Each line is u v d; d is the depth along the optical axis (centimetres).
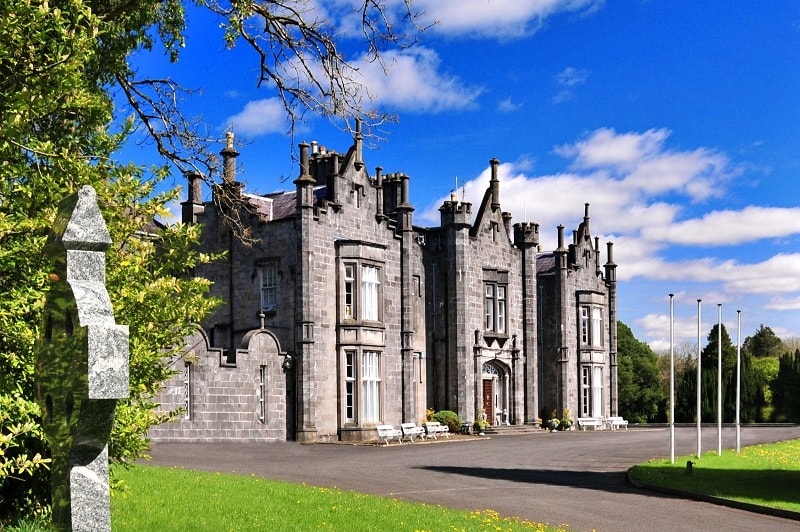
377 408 4234
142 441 1282
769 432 5394
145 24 2025
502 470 2920
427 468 2875
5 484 1230
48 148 1124
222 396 3572
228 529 1372
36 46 1096
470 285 4891
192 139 2083
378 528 1515
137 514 1404
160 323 1288
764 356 11669
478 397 4881
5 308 1084
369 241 4228
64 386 759
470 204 4900
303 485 2062
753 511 2166
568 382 5650
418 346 4750
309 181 3984
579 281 5881
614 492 2444
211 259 1391
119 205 1266
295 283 3953
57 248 778
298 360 3909
